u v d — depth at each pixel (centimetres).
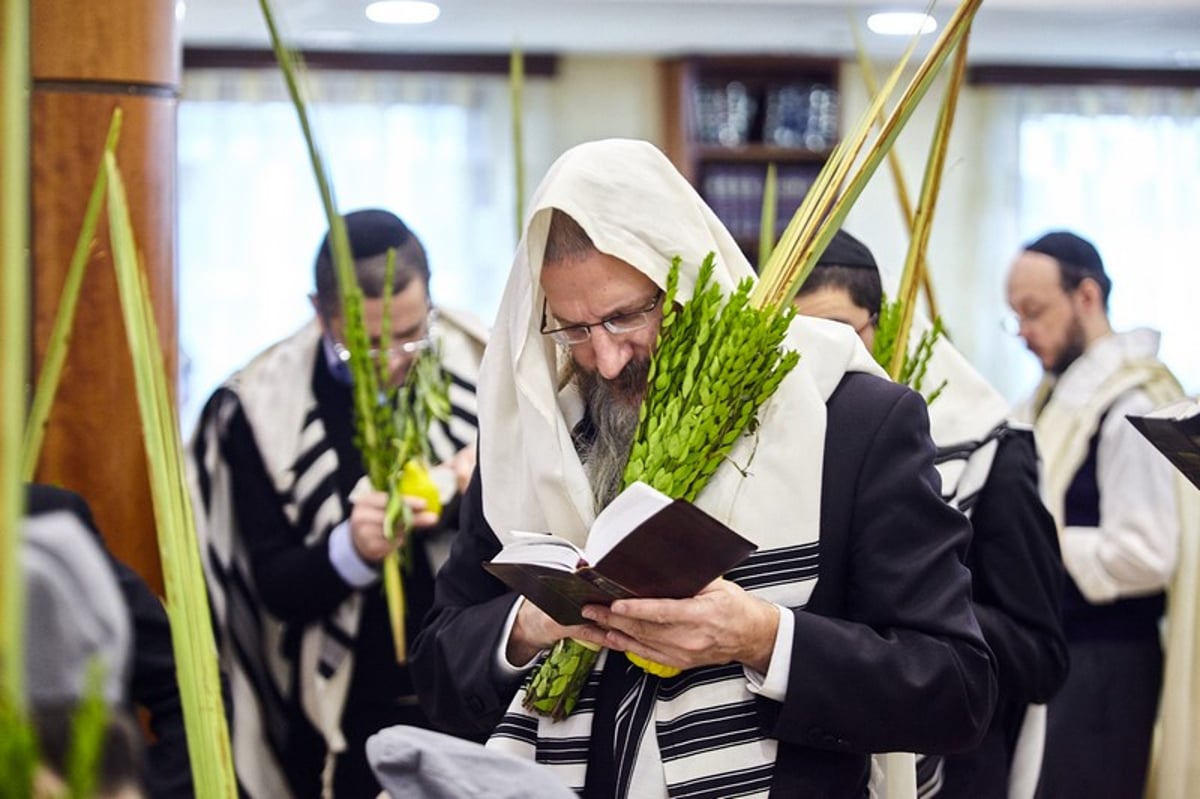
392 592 252
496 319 171
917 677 152
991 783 214
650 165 158
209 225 740
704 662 150
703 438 152
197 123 736
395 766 108
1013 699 209
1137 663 303
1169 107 782
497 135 753
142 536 206
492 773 107
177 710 152
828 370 164
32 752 67
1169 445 171
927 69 161
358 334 243
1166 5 613
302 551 260
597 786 159
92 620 73
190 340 742
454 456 268
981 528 209
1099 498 305
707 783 154
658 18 639
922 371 207
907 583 156
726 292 159
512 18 645
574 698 161
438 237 754
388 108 748
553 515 162
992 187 777
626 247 154
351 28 675
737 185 752
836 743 153
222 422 270
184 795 149
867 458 159
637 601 146
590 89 758
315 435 270
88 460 203
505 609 169
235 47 729
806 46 718
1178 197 786
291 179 742
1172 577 300
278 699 267
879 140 162
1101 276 326
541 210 154
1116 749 301
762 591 156
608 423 164
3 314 66
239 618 266
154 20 202
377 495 252
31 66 199
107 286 201
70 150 200
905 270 195
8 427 66
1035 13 625
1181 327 792
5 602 66
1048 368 331
